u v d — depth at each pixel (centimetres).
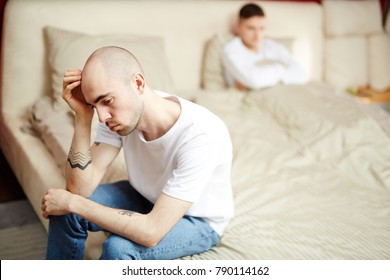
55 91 194
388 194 165
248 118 219
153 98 110
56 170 165
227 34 252
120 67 101
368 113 229
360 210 152
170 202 104
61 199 110
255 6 238
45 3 206
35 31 205
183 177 105
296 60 288
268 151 190
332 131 198
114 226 106
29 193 180
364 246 132
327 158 190
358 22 316
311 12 293
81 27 214
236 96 235
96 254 133
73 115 185
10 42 204
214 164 108
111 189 130
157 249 111
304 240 133
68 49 194
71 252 117
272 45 258
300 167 181
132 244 108
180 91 247
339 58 312
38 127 187
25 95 211
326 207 153
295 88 236
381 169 180
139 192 128
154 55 211
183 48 246
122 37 210
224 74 249
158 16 234
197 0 248
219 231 123
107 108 102
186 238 115
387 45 329
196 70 255
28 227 186
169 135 110
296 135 204
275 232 136
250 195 156
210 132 109
